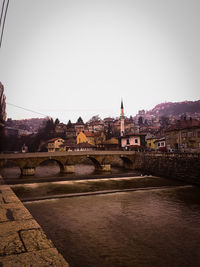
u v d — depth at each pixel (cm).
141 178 3556
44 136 12038
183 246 1046
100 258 923
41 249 447
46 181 3192
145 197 2102
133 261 901
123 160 5644
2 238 495
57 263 388
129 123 12600
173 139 5175
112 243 1073
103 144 7638
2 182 1727
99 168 4816
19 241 482
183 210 1652
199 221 1402
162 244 1066
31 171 3931
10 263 382
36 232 538
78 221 1396
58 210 1641
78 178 3431
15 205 798
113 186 2762
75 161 4462
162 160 3803
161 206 1766
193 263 891
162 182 3100
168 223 1363
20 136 13175
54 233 1198
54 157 4244
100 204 1823
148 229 1262
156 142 6031
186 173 3064
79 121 13738
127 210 1648
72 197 2103
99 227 1289
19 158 3900
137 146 5566
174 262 900
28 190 2478
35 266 373
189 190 2481
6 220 626
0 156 3694
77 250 997
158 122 19012
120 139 6731
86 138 9131
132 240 1112
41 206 1756
